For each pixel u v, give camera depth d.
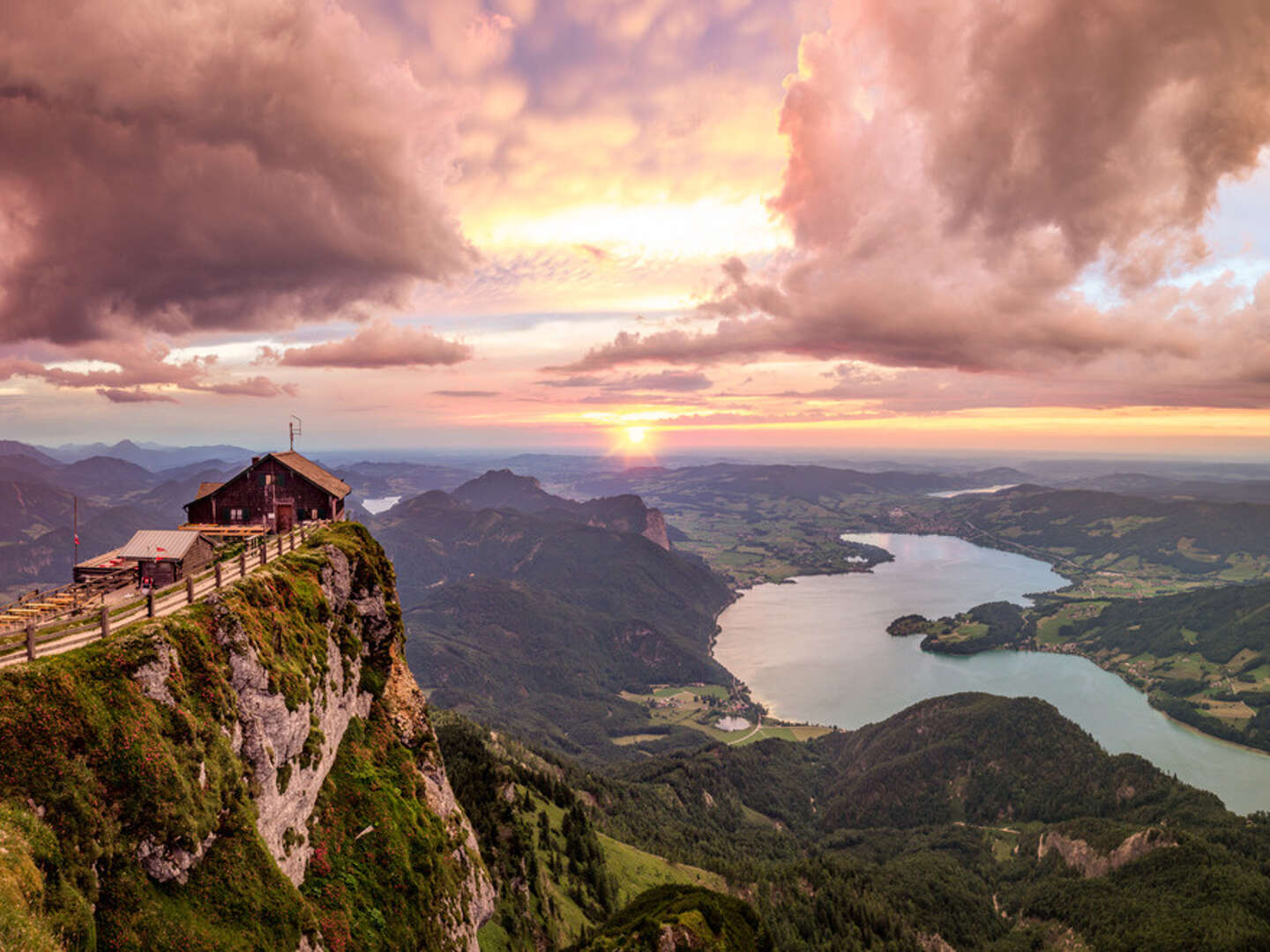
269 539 64.44
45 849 25.02
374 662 64.62
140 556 54.28
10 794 25.38
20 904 22.48
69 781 27.06
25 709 27.23
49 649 30.84
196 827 31.69
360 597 64.56
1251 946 164.88
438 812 60.94
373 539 73.88
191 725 34.00
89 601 44.38
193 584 41.81
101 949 26.38
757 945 98.56
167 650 34.81
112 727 29.81
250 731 39.78
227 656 39.88
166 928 28.62
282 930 33.59
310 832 46.47
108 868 27.88
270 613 46.31
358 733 57.66
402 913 48.09
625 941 81.00
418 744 64.25
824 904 187.00
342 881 46.00
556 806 175.38
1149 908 189.12
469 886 59.09
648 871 162.88
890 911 194.25
